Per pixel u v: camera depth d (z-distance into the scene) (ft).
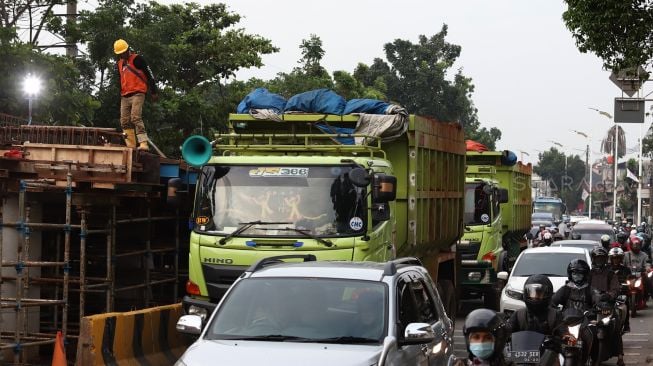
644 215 318.86
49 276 53.21
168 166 50.90
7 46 80.53
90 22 102.53
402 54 264.11
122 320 40.14
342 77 177.47
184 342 45.16
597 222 123.75
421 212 53.62
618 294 48.37
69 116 84.17
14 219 50.03
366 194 43.01
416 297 29.30
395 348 25.52
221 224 43.42
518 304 60.34
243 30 128.67
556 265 62.69
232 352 24.77
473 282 79.61
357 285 27.40
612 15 53.42
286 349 24.93
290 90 160.04
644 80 57.41
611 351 49.85
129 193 48.14
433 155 56.59
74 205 48.08
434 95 260.83
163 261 59.00
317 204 43.04
